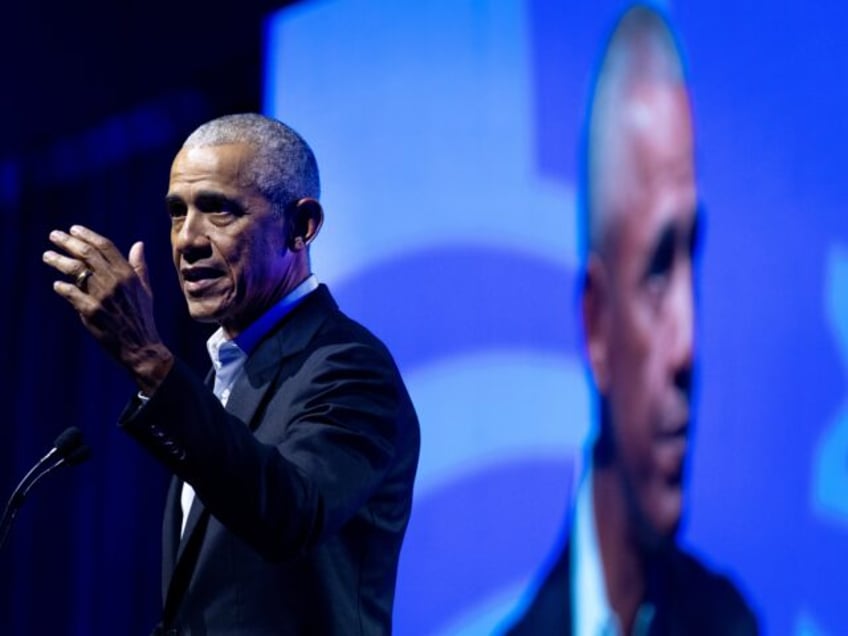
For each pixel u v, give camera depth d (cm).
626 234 1023
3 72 1491
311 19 1230
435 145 1132
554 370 1051
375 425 466
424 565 1096
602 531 1011
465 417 1091
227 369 500
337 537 470
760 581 938
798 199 951
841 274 927
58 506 1561
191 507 473
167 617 471
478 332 1091
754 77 980
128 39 1439
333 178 1194
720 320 974
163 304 1458
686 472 979
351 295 1168
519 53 1097
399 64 1162
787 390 941
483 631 1059
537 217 1071
